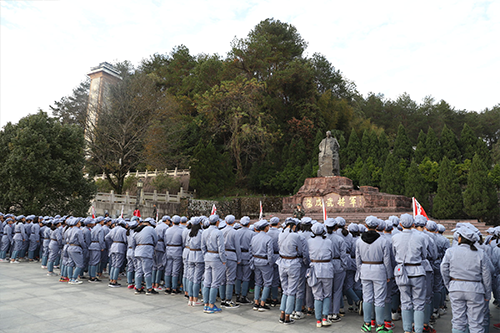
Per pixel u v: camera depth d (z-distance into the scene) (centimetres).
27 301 774
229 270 776
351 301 760
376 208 2152
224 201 3384
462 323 503
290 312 637
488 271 493
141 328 596
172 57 5194
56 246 1159
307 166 3581
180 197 3319
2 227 1508
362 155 3838
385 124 5928
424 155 3638
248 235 832
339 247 682
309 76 4225
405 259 571
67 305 748
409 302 570
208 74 4312
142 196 2920
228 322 648
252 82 3688
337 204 2252
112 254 1005
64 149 2244
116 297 848
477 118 5772
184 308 754
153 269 970
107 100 3678
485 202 2402
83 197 2322
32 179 2056
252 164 4081
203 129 4072
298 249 659
